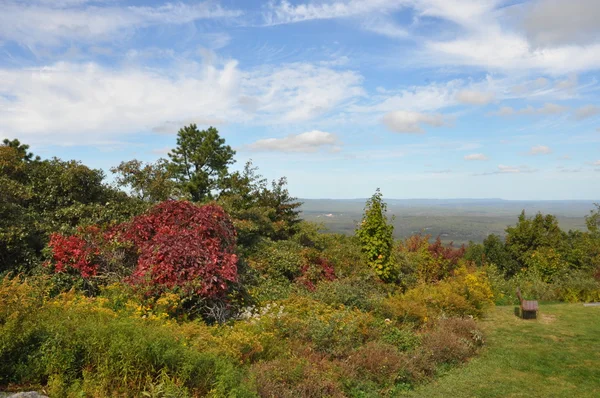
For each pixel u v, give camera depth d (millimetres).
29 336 3904
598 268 15312
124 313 5133
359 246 12289
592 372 6223
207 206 8867
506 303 12539
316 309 7246
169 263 6672
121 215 9289
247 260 10047
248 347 5219
